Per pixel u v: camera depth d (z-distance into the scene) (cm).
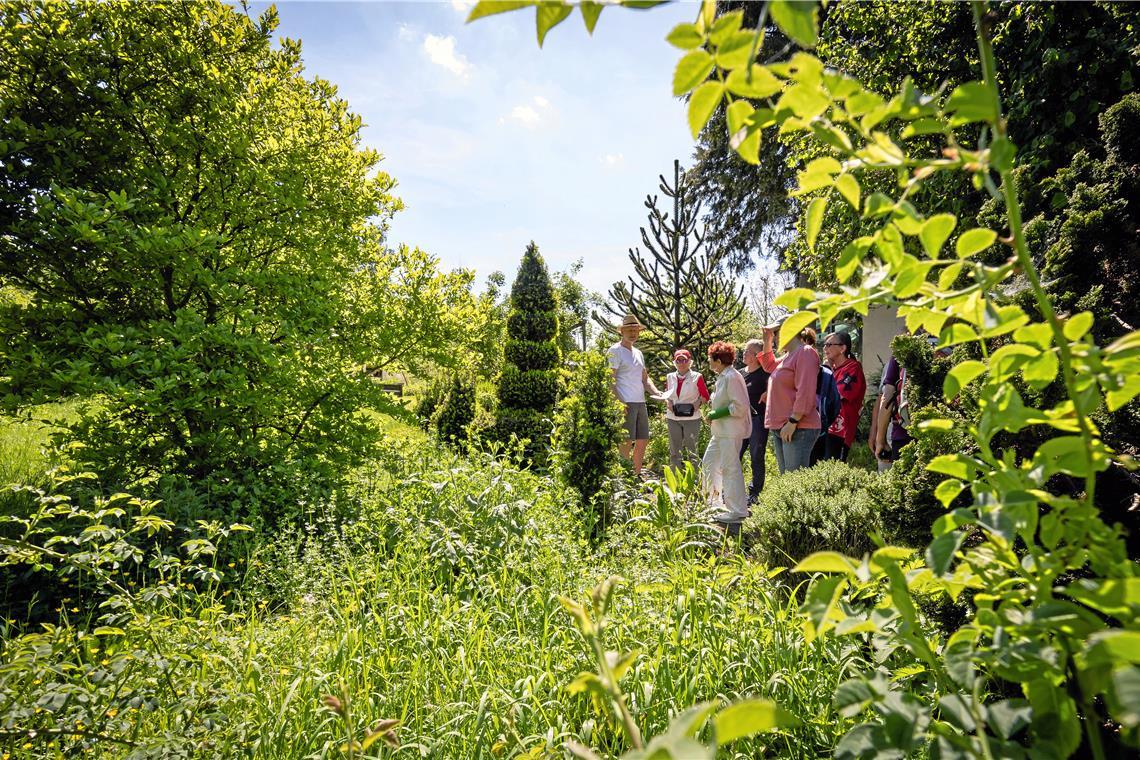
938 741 59
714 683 213
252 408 505
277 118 573
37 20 454
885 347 866
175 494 421
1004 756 55
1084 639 55
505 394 1015
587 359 616
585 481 570
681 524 382
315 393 563
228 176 524
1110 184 180
